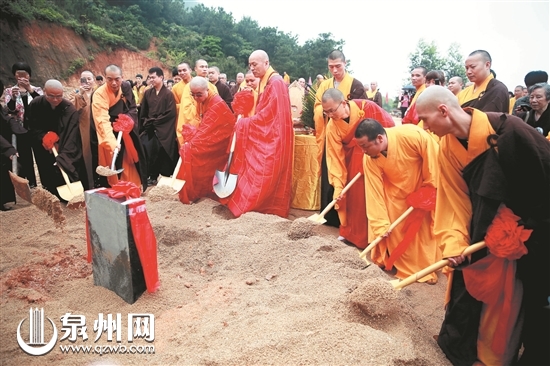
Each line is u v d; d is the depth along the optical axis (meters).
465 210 3.14
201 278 4.10
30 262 4.09
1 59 27.84
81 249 4.49
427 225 4.59
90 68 34.69
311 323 3.02
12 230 5.14
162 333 3.11
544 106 5.80
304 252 4.39
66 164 6.44
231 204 6.01
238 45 50.75
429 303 4.10
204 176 6.58
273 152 5.85
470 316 3.04
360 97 6.81
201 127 6.40
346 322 3.03
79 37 34.81
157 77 7.95
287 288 3.74
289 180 6.14
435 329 3.59
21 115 7.54
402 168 4.55
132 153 7.00
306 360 2.63
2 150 5.93
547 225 2.75
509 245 2.73
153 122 7.90
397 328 3.09
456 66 23.50
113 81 6.59
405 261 4.62
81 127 6.75
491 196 2.81
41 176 6.79
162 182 6.46
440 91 2.88
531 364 2.99
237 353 2.70
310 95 7.73
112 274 3.60
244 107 6.82
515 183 2.82
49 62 31.25
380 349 2.72
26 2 31.19
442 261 3.13
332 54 6.79
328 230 6.27
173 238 4.82
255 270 4.19
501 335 2.92
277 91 5.98
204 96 6.41
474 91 5.71
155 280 3.58
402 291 4.22
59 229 5.06
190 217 5.62
